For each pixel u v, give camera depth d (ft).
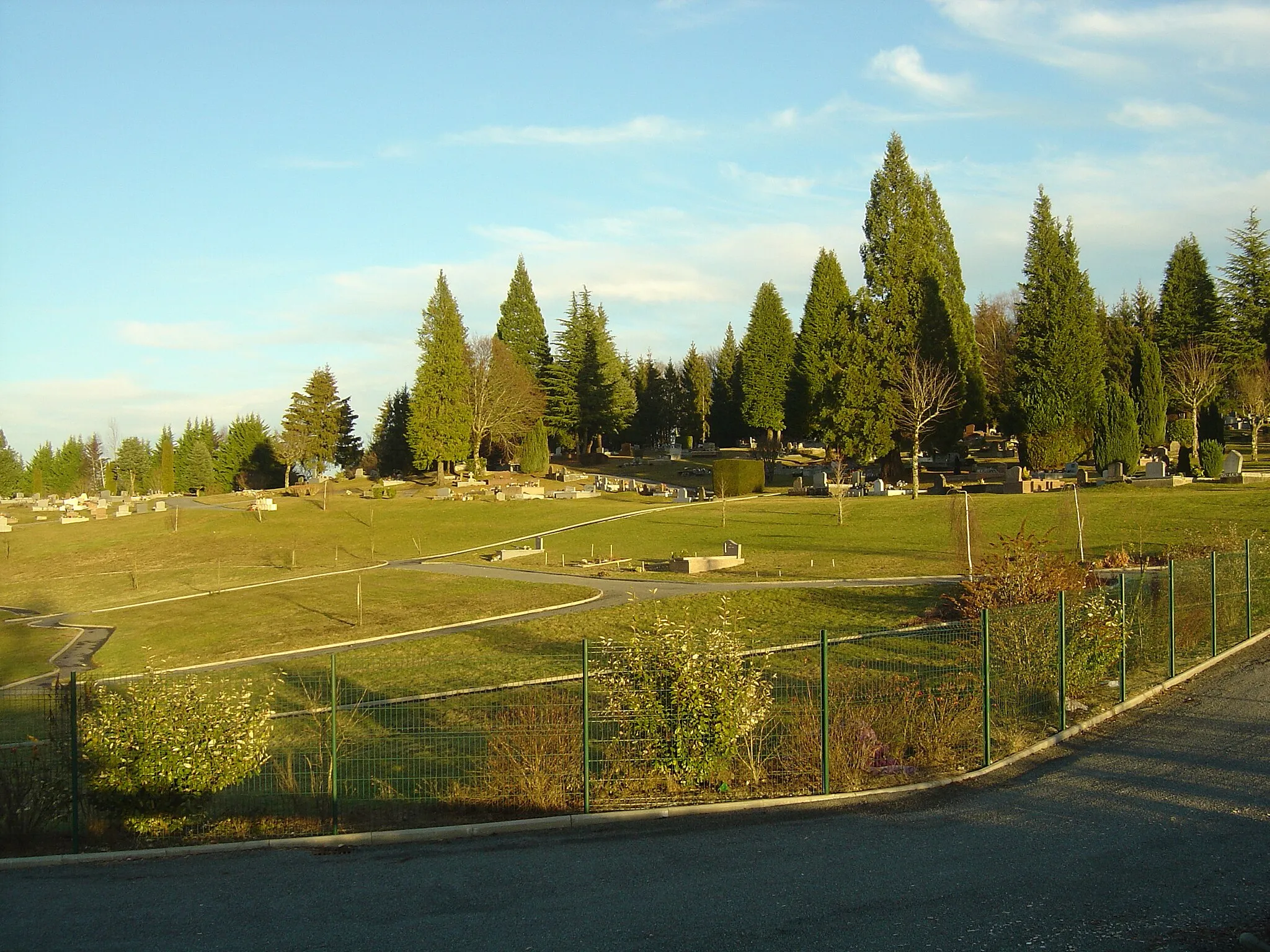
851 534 132.87
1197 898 25.16
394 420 317.22
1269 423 214.48
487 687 59.31
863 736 39.63
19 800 35.86
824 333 240.94
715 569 114.73
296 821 36.19
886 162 190.08
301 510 214.48
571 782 36.86
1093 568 79.30
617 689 38.24
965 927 24.02
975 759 40.55
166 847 34.14
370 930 25.75
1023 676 46.01
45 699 65.36
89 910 28.02
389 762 43.70
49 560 181.06
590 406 302.66
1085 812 33.30
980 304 326.24
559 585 111.14
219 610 113.29
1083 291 185.16
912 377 175.11
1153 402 173.47
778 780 38.22
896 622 73.10
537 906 27.04
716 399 355.97
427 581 123.03
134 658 88.33
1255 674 52.42
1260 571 67.05
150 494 388.98
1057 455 180.34
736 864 29.78
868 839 31.68
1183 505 120.16
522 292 314.55
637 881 28.68
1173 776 36.76
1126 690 49.67
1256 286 222.69
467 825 34.50
